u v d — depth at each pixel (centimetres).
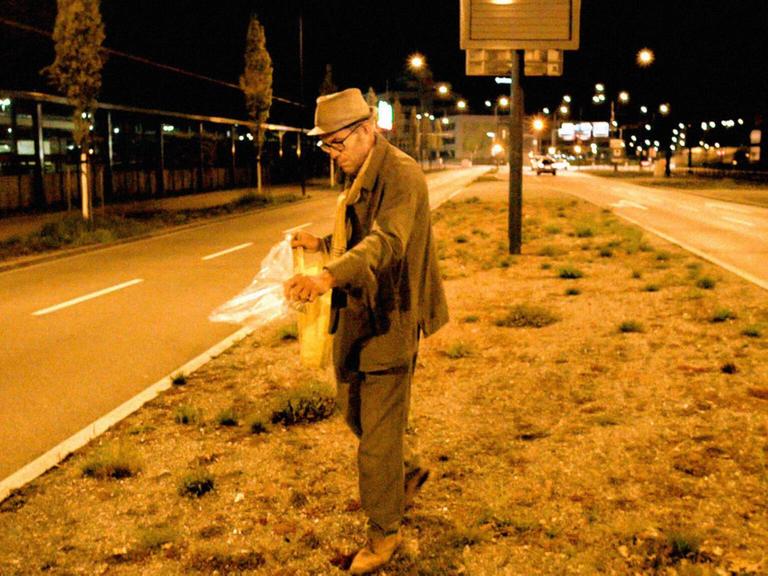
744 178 5959
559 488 442
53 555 387
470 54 1436
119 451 506
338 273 287
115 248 1803
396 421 349
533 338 808
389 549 360
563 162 10975
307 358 351
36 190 2641
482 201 3122
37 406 661
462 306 994
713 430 520
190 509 436
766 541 373
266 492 453
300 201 3600
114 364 794
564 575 354
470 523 405
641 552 369
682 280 1125
